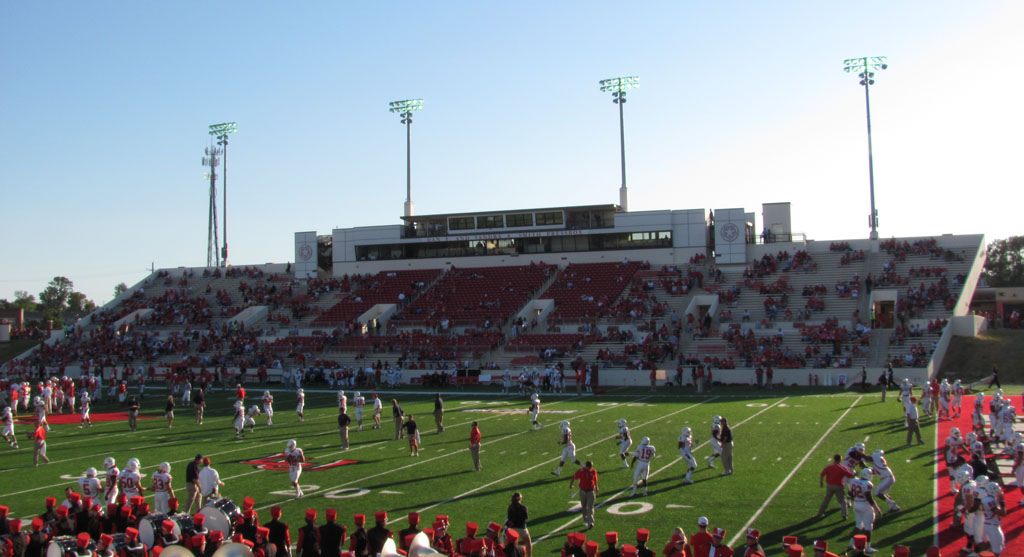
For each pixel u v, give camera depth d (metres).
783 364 45.75
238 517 13.33
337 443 27.55
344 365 54.16
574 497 18.67
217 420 34.69
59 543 11.73
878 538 14.96
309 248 70.44
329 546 12.46
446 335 55.50
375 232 69.25
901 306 49.66
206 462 17.22
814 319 50.78
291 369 53.59
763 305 53.31
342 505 18.19
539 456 24.20
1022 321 64.38
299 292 67.94
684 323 52.03
